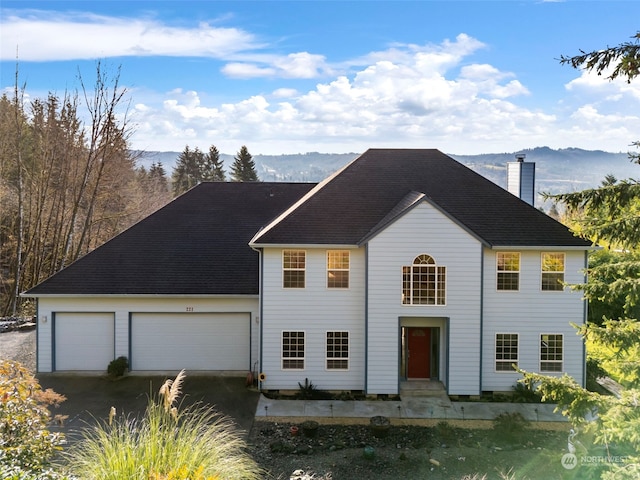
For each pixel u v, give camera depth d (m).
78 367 22.05
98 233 44.09
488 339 20.45
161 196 64.25
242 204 26.80
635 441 9.32
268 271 20.36
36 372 21.80
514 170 27.20
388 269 19.88
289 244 20.00
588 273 11.23
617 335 10.70
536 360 20.47
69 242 35.72
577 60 10.23
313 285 20.42
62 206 39.66
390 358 19.97
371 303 19.89
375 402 19.47
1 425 8.03
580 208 10.75
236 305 22.17
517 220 21.36
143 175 68.50
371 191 22.72
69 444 15.16
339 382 20.45
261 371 20.38
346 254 20.50
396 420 17.91
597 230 10.62
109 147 37.47
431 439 16.39
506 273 20.56
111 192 43.75
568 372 20.48
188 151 90.06
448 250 19.81
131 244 23.89
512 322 20.47
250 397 19.77
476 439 16.47
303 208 21.59
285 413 18.33
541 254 20.50
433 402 19.47
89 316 22.02
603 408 10.36
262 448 15.56
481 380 20.11
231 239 24.59
